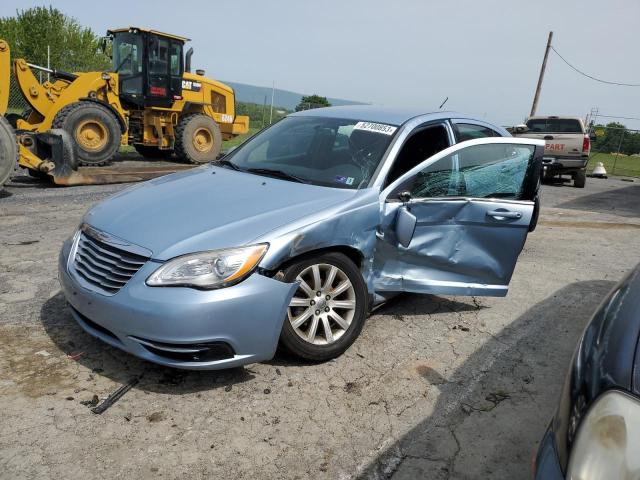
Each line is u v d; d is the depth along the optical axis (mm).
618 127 25781
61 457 2525
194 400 3035
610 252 6895
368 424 2930
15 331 3656
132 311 2885
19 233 6070
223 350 3000
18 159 8344
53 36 39062
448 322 4328
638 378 1524
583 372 1681
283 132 4645
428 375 3477
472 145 4066
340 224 3420
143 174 10109
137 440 2680
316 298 3414
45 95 11266
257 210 3338
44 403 2906
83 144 11070
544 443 1691
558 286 5387
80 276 3227
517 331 4234
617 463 1411
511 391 3355
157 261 2955
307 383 3283
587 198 12500
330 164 4035
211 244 3006
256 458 2611
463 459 2703
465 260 4070
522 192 4152
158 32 12430
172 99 13102
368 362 3588
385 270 3852
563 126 14836
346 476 2533
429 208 3875
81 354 3414
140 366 3328
